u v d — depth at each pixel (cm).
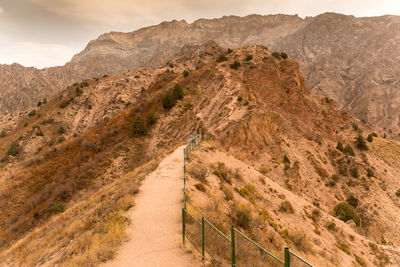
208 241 995
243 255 825
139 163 5175
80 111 14625
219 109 6088
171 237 1190
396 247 4016
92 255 1062
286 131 6812
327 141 7594
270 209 2380
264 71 7781
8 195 5359
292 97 7625
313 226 2545
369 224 4212
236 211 1662
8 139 13388
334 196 5472
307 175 5675
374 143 10019
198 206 1564
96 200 2164
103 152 5997
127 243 1159
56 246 1411
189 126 6028
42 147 12119
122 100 13825
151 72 16750
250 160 4591
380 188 6275
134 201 1620
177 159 2514
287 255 649
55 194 4769
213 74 8144
